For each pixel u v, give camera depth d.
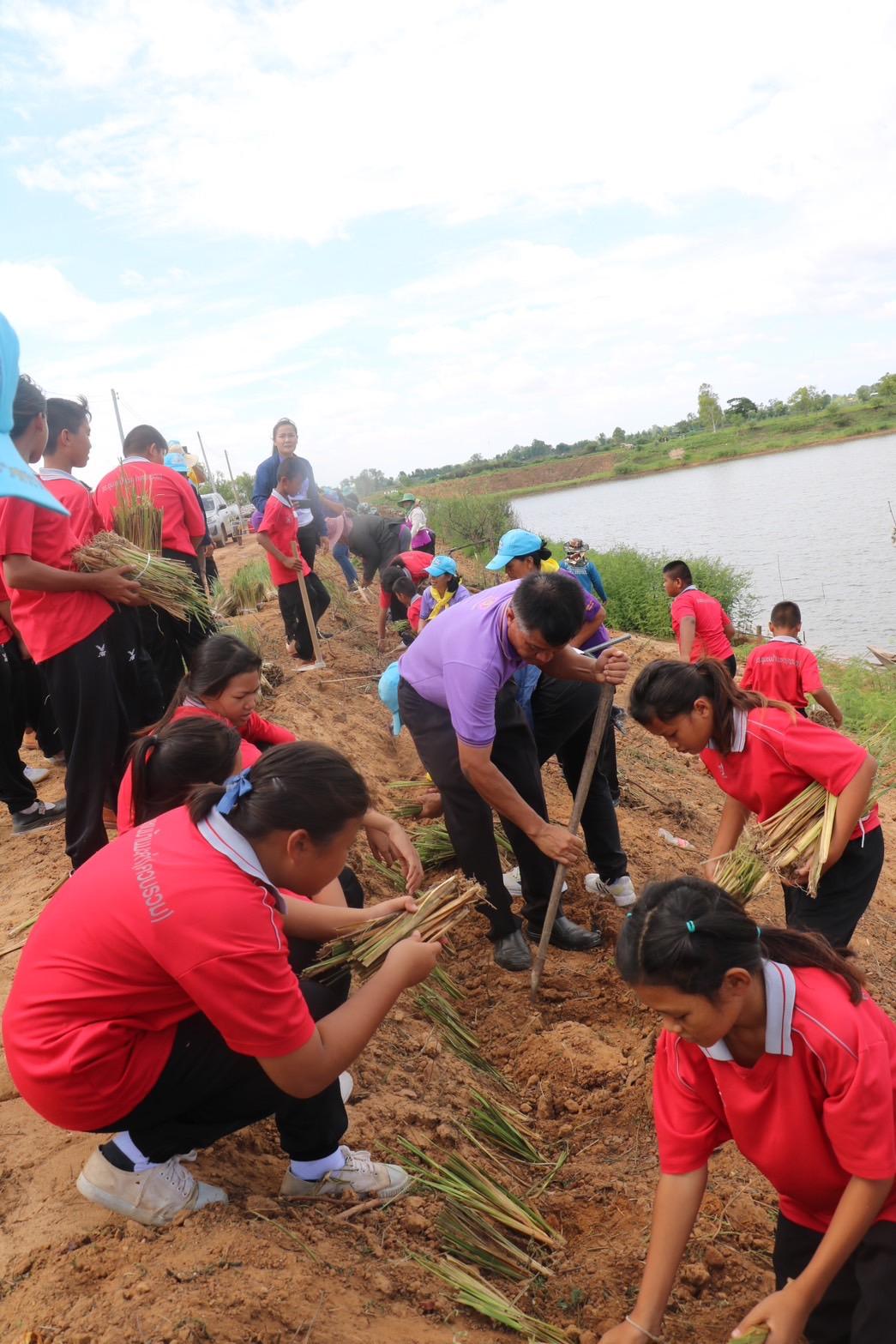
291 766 2.24
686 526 42.09
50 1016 2.30
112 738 4.28
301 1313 2.30
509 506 31.05
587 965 4.66
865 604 22.11
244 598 12.38
